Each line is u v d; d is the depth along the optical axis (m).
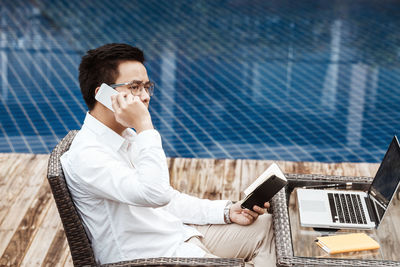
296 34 7.77
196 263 2.00
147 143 2.04
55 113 5.44
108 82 2.08
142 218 2.17
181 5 8.98
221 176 4.13
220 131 5.15
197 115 5.45
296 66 6.71
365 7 9.02
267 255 2.36
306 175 2.73
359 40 7.56
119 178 2.02
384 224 2.36
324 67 6.69
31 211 3.58
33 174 4.07
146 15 8.44
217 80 6.28
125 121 2.07
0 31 7.54
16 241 3.27
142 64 2.13
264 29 7.96
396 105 5.75
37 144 4.84
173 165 4.27
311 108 5.66
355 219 2.38
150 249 2.18
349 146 4.91
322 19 8.41
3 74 6.25
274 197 2.50
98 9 8.66
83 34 7.54
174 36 7.60
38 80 6.14
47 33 7.55
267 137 5.05
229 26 8.06
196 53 7.04
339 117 5.48
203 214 2.46
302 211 2.43
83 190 2.09
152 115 5.41
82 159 2.05
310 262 2.06
